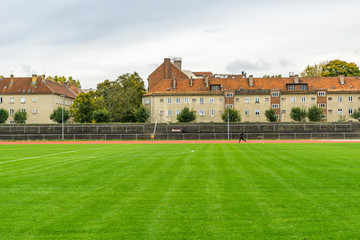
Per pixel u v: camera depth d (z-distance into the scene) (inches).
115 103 4047.7
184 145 2097.7
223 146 1937.7
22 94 4498.0
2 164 1039.0
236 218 454.0
